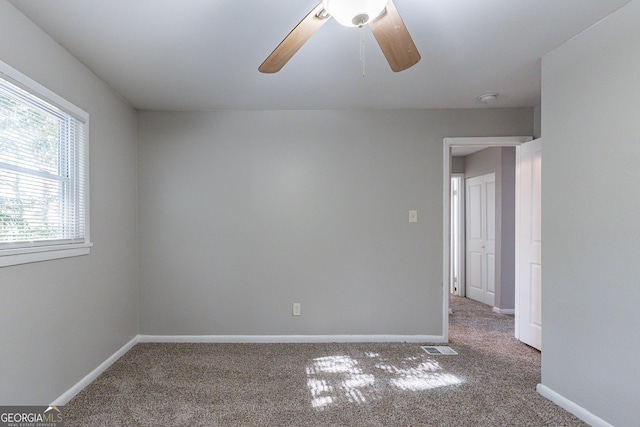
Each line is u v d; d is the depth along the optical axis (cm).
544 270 220
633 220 165
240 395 218
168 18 175
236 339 320
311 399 214
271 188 322
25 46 173
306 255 322
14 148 172
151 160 319
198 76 247
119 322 281
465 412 200
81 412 198
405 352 292
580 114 193
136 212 316
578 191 195
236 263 321
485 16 175
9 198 170
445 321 320
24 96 176
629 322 166
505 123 320
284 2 162
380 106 315
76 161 222
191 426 185
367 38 194
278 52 158
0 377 160
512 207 432
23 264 174
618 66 171
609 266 176
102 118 254
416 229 322
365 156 323
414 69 238
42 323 188
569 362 201
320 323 322
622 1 163
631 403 165
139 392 222
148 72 240
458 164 536
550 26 185
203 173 321
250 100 297
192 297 321
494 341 321
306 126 323
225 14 172
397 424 188
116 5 164
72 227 217
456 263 547
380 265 322
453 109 322
